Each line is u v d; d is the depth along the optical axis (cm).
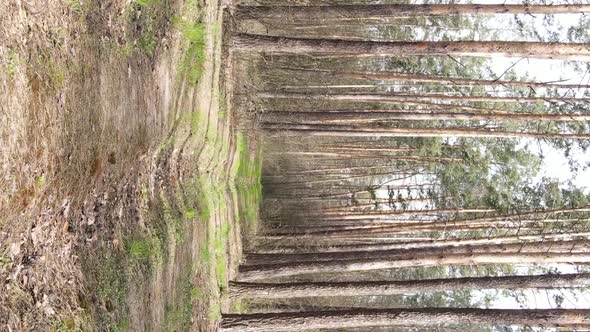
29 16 459
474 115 1062
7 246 434
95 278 569
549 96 1112
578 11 773
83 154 554
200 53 886
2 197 425
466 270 1520
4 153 425
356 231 1520
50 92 487
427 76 1177
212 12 916
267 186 2052
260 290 1009
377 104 1688
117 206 655
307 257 1067
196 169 968
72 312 510
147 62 720
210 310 952
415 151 1892
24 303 448
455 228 1258
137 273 669
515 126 1426
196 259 917
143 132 719
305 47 883
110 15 613
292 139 1983
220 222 1062
